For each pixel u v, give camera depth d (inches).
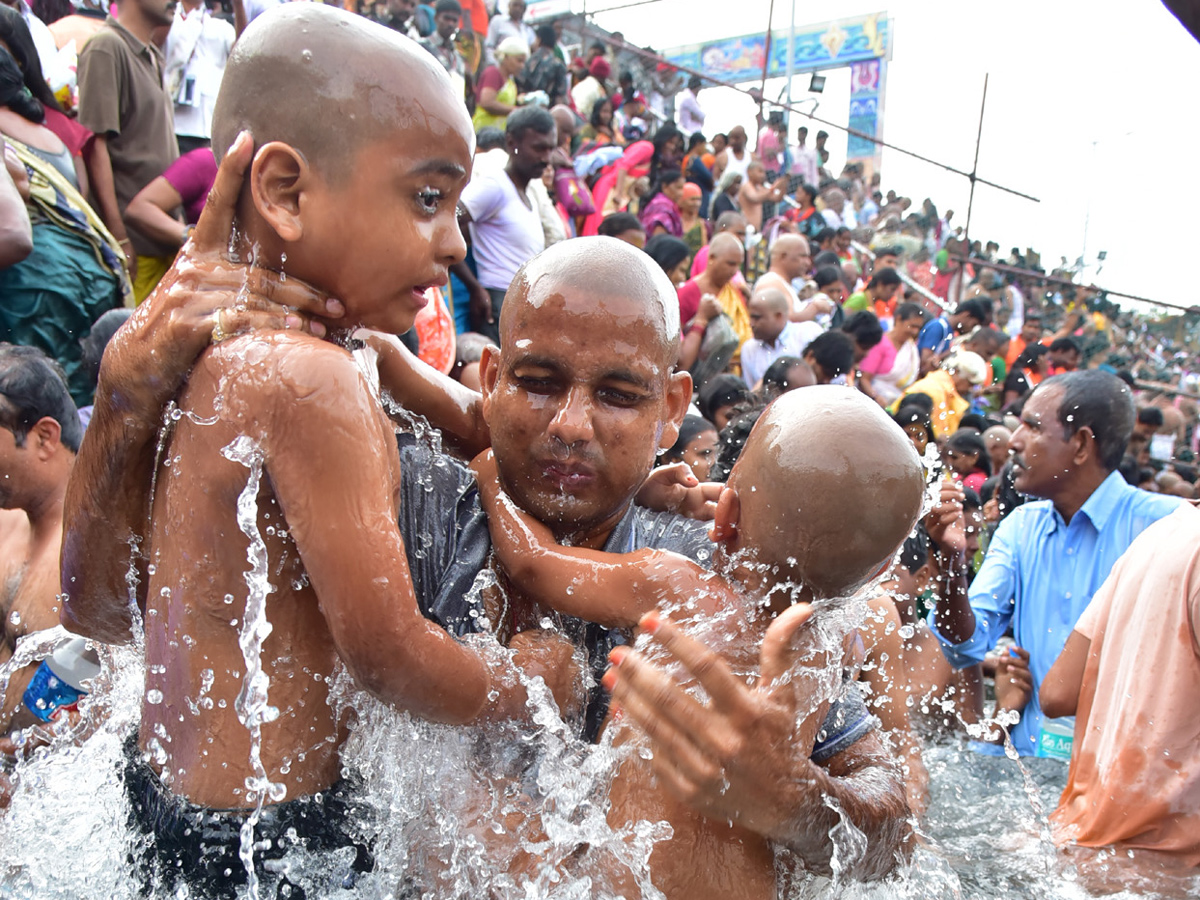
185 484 53.3
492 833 57.9
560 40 372.8
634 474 63.1
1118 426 128.7
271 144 52.3
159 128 156.3
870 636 92.0
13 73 132.5
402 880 57.2
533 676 58.1
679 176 280.7
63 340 129.4
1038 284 431.8
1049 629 130.0
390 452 54.4
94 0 184.1
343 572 49.6
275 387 50.2
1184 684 84.0
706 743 49.2
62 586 64.0
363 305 55.8
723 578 59.1
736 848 55.7
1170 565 86.6
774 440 55.3
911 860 66.0
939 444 193.2
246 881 53.2
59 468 92.4
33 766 70.6
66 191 131.8
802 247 240.1
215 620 53.2
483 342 154.6
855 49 585.6
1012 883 78.6
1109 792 85.0
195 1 176.1
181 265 54.6
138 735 60.0
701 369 189.5
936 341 281.1
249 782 53.3
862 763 63.2
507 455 63.2
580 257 61.9
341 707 56.2
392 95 53.2
